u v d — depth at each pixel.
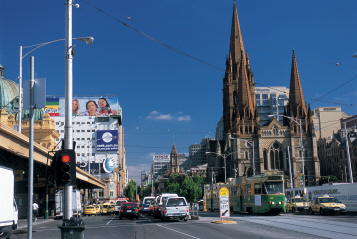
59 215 49.78
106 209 65.88
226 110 155.62
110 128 163.62
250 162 128.62
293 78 135.25
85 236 20.72
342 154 130.50
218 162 152.62
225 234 20.00
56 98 163.88
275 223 27.02
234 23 154.75
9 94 85.62
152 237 19.12
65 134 15.89
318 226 23.84
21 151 27.97
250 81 153.88
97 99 165.62
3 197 17.86
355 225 24.08
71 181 12.16
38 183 49.12
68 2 16.67
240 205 43.06
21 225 34.50
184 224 28.14
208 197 63.03
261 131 130.12
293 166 127.06
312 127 129.88
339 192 45.38
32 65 12.80
